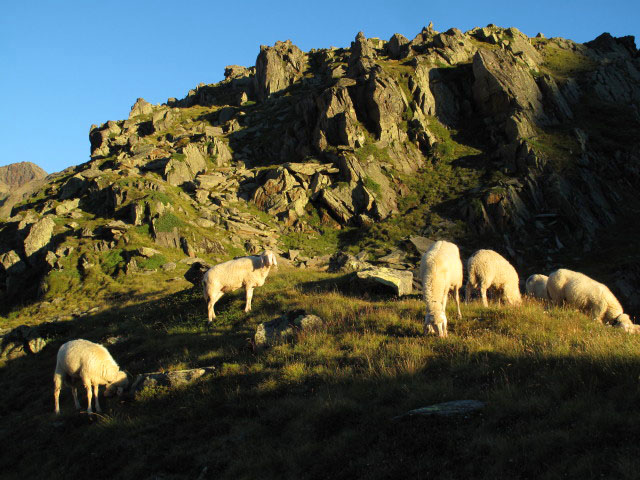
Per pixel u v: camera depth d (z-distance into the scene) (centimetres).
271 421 825
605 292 1220
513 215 3647
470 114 5222
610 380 669
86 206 4462
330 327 1182
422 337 1021
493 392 712
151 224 3772
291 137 5303
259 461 716
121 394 1117
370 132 4928
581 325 1033
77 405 1145
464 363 847
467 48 6134
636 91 5556
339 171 4606
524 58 5622
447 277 1075
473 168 4500
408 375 841
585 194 3831
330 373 923
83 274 3281
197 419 912
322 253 3850
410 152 4822
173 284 2967
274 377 968
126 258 3391
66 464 902
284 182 4556
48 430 1062
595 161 4169
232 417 881
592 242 3434
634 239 3369
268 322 1225
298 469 671
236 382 1002
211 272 1497
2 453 1053
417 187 4469
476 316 1141
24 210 5022
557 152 4197
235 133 6012
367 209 4272
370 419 738
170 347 1364
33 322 2459
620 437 532
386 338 1062
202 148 5447
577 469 492
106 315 2034
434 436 640
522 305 1210
